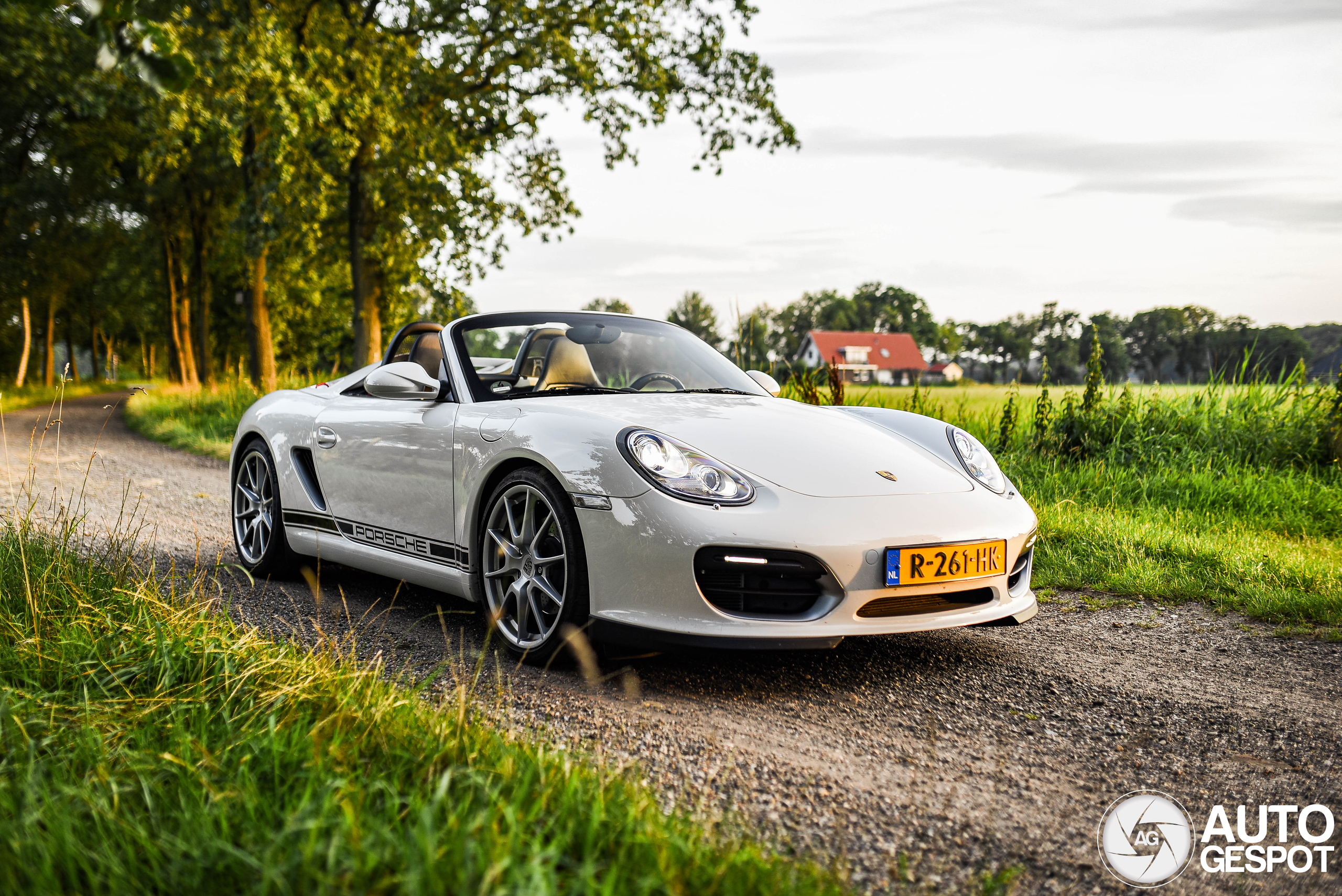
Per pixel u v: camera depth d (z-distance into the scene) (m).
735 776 2.05
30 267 31.95
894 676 2.87
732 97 17.81
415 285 18.62
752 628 2.56
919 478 2.93
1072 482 6.06
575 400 3.19
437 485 3.29
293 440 4.14
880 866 1.67
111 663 2.25
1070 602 3.90
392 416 3.60
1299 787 2.09
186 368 34.91
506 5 16.14
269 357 22.25
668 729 2.35
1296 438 6.55
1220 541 4.61
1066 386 7.20
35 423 15.87
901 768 2.15
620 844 1.48
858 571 2.61
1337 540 4.88
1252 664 3.05
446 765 1.79
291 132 14.36
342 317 38.91
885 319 112.69
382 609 3.66
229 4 14.77
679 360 3.85
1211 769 2.18
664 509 2.59
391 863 1.33
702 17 17.53
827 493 2.72
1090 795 2.03
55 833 1.41
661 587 2.59
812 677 2.84
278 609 3.62
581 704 2.52
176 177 28.52
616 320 3.94
